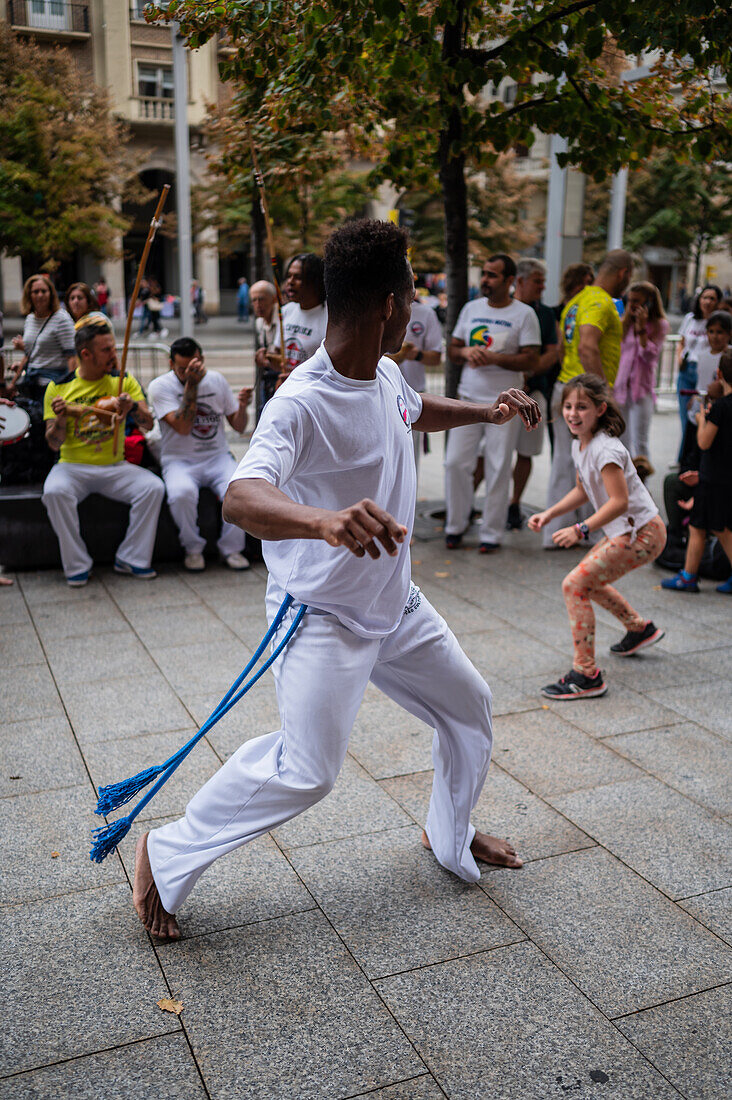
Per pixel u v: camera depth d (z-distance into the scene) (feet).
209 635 16.85
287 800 8.07
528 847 10.35
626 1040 7.56
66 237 55.67
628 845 10.38
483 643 16.55
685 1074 7.22
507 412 8.57
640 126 19.85
